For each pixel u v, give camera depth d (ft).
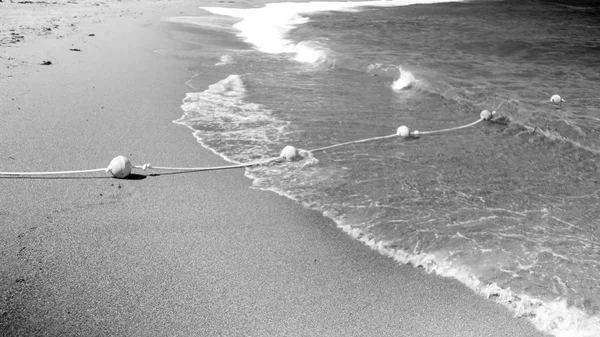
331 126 24.91
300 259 13.84
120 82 31.17
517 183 18.89
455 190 18.16
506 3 101.76
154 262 13.34
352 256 14.07
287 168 19.98
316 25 64.13
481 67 41.14
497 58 45.55
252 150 21.66
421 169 19.95
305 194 17.78
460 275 13.17
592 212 16.61
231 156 21.01
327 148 21.98
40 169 18.57
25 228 14.65
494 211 16.60
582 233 15.23
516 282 12.80
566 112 28.37
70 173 18.52
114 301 11.70
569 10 90.33
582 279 12.86
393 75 35.27
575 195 17.93
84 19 58.23
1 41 41.32
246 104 28.25
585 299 12.05
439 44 51.75
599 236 15.06
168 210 16.29
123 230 14.89
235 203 17.01
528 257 13.89
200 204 16.84
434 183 18.71
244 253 14.02
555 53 48.44
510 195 17.84
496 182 18.93
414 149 22.11
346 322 11.34
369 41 52.13
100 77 32.07
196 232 15.02
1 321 10.85
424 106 28.78
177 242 14.42
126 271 12.88
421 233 15.16
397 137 23.59
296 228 15.48
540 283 12.73
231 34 54.60
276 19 69.41
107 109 25.90
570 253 14.08
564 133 24.09
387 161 20.68
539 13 84.99
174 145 21.86
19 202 16.16
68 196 16.78
